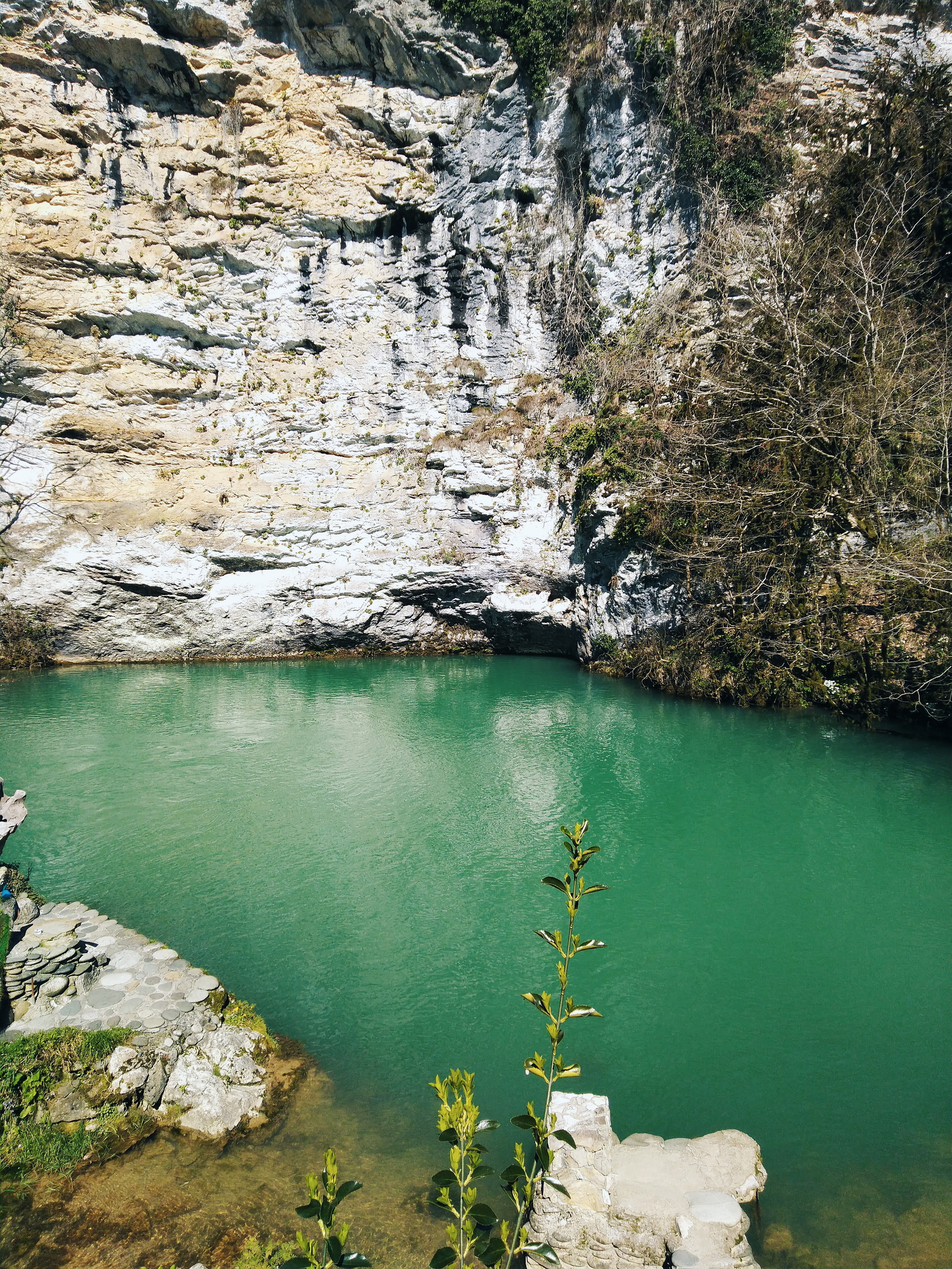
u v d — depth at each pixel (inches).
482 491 848.3
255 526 838.5
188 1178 190.9
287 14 794.8
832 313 619.2
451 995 278.1
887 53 812.6
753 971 292.7
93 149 794.8
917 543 552.7
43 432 794.8
